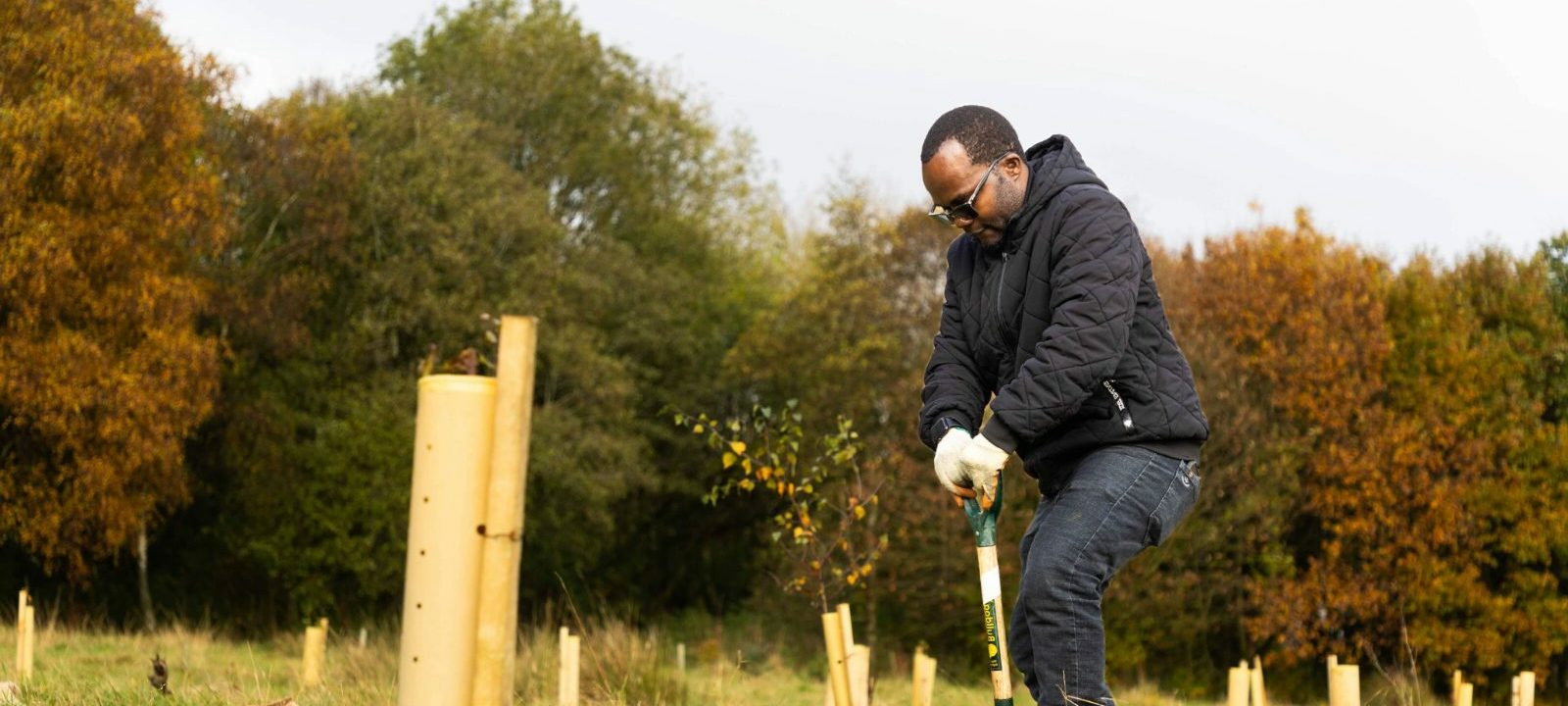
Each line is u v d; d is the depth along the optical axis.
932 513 21.64
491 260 26.58
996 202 2.96
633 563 32.78
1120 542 2.87
